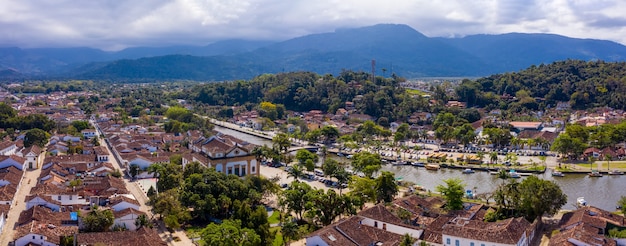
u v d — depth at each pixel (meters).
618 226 161.62
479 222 156.88
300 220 183.50
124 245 144.62
